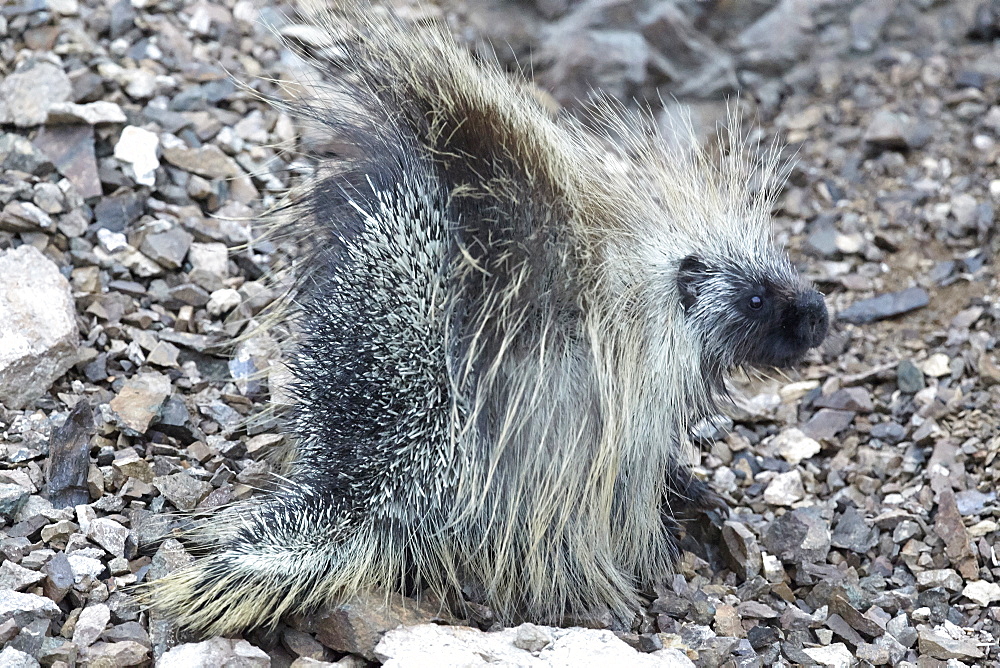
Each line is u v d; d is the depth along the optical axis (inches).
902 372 298.5
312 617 196.5
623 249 222.8
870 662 210.8
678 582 225.3
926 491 259.8
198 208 302.0
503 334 205.0
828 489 267.0
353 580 198.4
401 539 205.6
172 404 239.9
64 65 322.7
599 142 255.1
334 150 221.8
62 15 339.0
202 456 234.1
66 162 290.0
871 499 260.8
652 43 400.2
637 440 217.5
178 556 203.8
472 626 209.2
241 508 210.2
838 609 221.1
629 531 222.8
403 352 197.0
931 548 243.8
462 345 203.6
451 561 208.4
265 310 261.1
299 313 228.8
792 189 377.1
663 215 235.0
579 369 211.8
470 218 205.2
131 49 343.9
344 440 198.1
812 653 212.1
